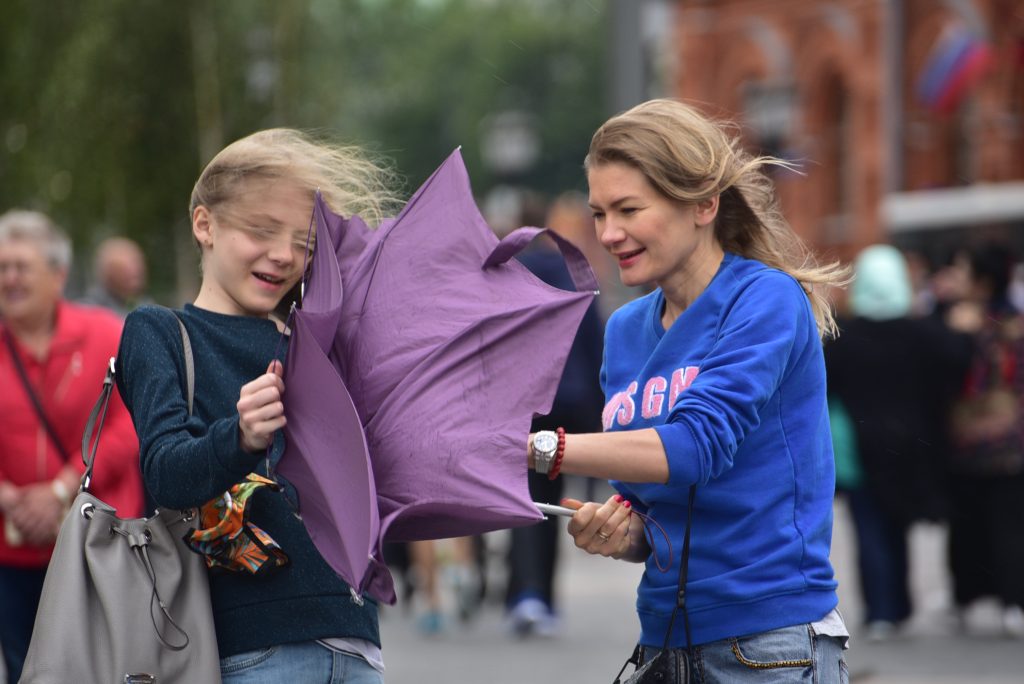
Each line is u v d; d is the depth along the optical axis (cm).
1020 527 2747
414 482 974
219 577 1025
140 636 988
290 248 1055
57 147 5116
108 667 985
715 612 1019
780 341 1015
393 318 1012
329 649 1028
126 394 1042
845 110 9619
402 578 3272
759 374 1003
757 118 10144
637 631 2875
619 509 1049
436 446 975
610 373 1109
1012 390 2742
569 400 2861
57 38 5231
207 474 951
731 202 1080
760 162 1052
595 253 7531
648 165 1023
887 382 2767
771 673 1010
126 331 1039
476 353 995
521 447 983
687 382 1037
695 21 10438
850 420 2791
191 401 1027
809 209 9688
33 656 988
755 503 1020
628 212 1032
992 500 2769
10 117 4706
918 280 4272
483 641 2811
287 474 971
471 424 984
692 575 1029
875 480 2769
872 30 9212
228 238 1053
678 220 1036
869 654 2625
